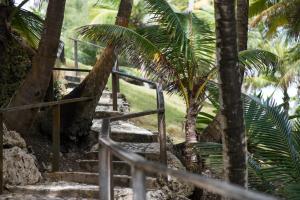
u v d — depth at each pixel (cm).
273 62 895
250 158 753
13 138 784
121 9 913
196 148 786
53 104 769
